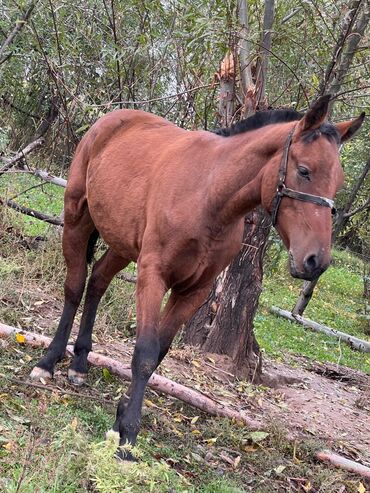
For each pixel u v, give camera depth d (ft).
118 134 15.65
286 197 11.19
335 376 26.78
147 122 15.65
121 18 27.07
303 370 25.62
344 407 21.27
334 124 11.97
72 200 16.21
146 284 12.48
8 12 27.71
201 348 20.71
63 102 25.55
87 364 15.98
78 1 27.66
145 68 27.45
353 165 46.93
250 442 15.62
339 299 48.83
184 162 12.98
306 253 10.61
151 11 25.53
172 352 19.81
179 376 18.31
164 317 13.53
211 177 12.46
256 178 11.99
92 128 16.42
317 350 30.83
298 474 14.97
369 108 25.16
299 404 20.08
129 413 11.95
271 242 31.60
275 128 12.10
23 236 22.99
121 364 16.56
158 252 12.60
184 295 13.39
